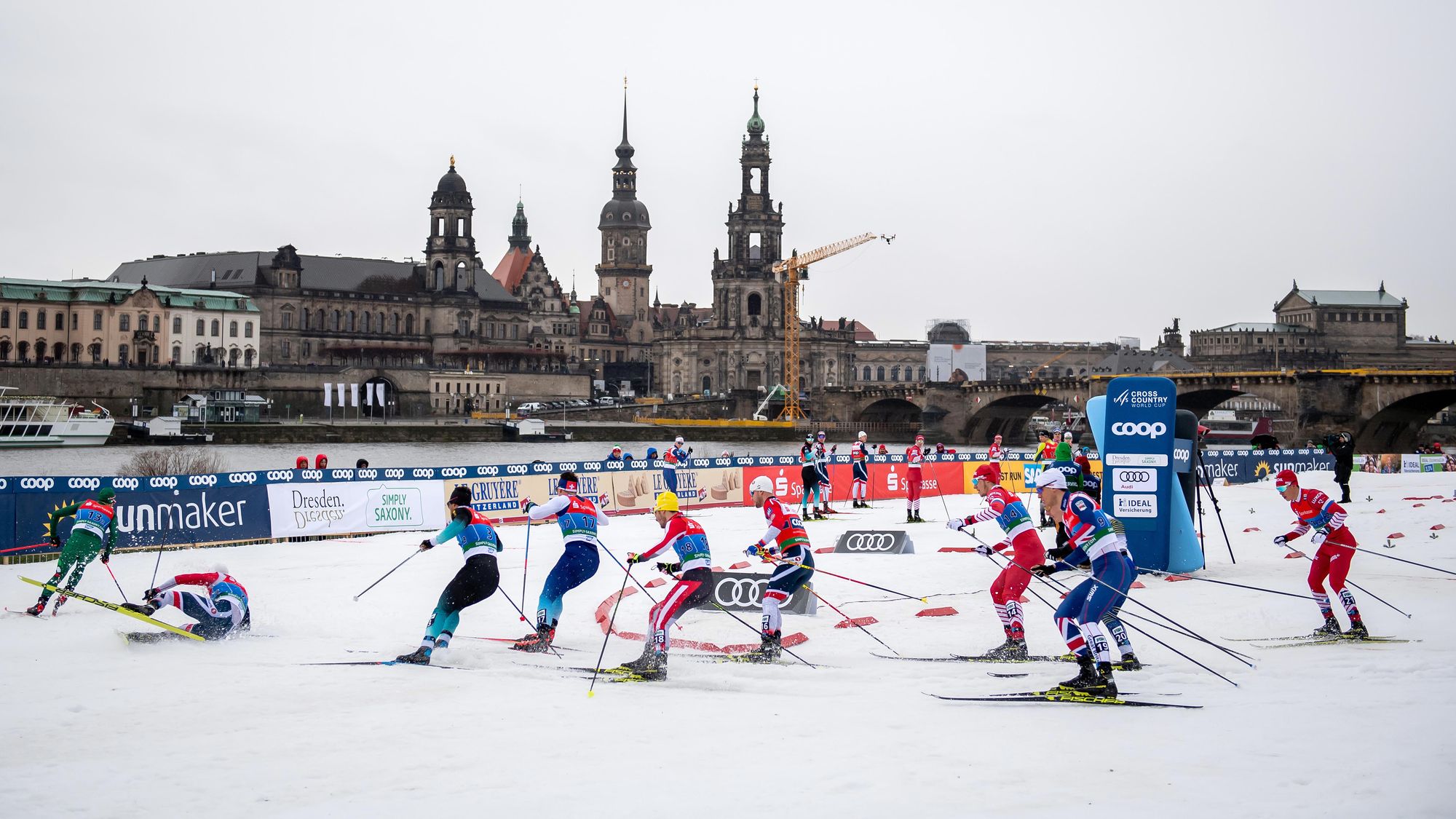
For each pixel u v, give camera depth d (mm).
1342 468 46031
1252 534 38812
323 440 185500
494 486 45562
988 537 41125
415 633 23938
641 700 17453
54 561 34625
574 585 21812
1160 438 30109
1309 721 15352
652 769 13891
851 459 59250
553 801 12797
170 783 13500
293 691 18078
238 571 32688
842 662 20656
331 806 12680
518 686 18516
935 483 61844
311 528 40344
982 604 26406
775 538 20953
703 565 19828
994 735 15180
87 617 25391
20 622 24766
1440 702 16266
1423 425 159875
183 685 18484
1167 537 30078
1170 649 18625
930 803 12539
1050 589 27719
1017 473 60375
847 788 13078
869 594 28047
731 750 14680
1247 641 21750
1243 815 11906
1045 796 12656
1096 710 16469
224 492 38500
